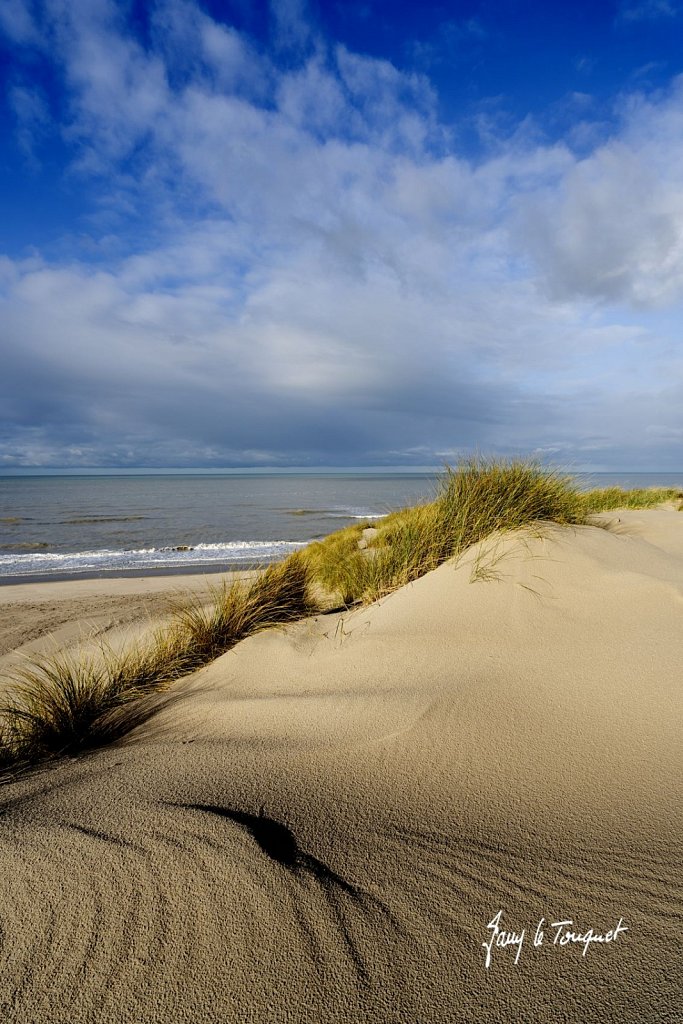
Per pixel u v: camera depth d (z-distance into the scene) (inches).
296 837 57.6
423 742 77.0
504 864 52.6
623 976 40.3
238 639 150.0
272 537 952.3
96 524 1193.4
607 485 385.4
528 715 82.0
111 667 138.9
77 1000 39.2
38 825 60.3
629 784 64.8
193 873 51.2
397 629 123.0
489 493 177.9
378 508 1743.4
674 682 87.4
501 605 121.0
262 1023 37.4
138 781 71.5
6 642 260.8
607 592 120.0
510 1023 37.0
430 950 43.0
